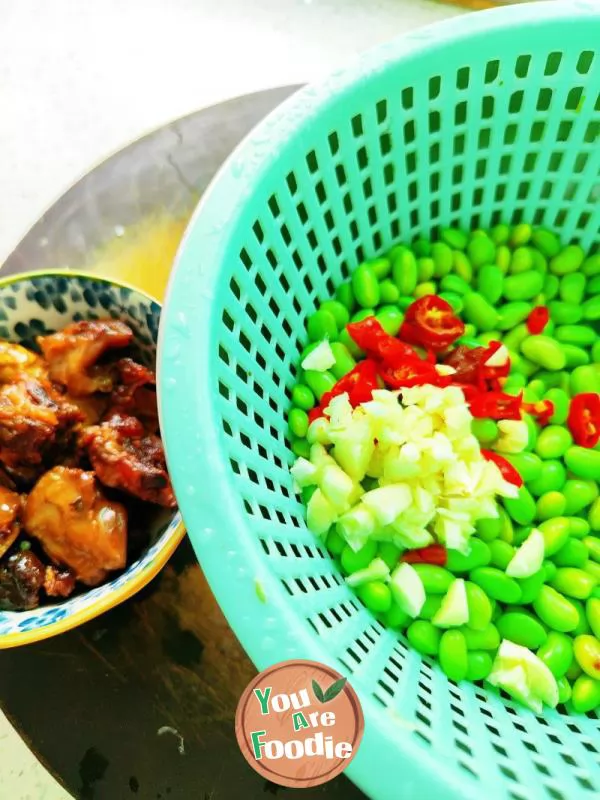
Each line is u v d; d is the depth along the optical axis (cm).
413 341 81
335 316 79
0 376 71
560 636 71
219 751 69
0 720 89
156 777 69
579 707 70
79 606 63
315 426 73
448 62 69
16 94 124
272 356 73
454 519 70
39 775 87
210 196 63
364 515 68
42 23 128
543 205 84
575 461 77
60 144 121
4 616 64
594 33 68
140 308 71
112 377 74
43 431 68
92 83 124
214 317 61
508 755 61
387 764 53
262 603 55
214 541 56
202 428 58
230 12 126
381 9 124
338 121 68
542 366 83
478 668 69
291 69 121
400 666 67
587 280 86
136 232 84
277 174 66
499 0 118
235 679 71
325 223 75
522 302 83
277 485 69
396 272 82
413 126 75
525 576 71
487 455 75
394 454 71
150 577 62
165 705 70
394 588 69
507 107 74
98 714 70
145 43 125
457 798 52
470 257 84
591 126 77
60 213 84
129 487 68
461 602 68
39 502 67
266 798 68
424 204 82
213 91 121
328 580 69
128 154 85
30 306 72
